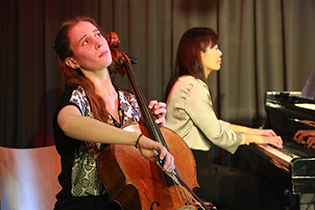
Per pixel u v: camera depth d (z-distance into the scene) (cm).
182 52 260
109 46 171
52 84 339
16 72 345
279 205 239
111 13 339
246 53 333
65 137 146
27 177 183
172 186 139
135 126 152
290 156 215
